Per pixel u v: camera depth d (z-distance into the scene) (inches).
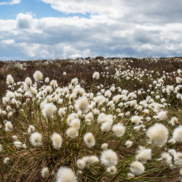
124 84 271.9
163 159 60.9
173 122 70.4
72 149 78.3
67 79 273.3
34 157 75.4
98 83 268.5
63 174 37.5
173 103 161.3
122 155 84.3
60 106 116.9
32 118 106.7
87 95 128.8
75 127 58.9
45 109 60.3
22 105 121.8
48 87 93.6
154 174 74.7
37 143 58.3
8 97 94.0
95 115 86.2
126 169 62.2
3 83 245.4
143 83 269.9
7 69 379.6
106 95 98.3
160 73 346.9
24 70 394.9
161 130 43.2
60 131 89.9
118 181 64.4
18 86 221.1
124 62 561.9
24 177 69.4
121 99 101.1
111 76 309.3
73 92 99.8
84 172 61.6
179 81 121.2
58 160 74.0
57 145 51.7
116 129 56.3
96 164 66.3
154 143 43.8
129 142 71.4
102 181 65.0
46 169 58.3
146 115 133.2
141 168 44.7
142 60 624.7
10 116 91.5
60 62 515.5
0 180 67.6
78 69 371.6
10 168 72.8
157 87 195.3
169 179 69.7
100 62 501.7
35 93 93.0
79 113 73.2
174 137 50.6
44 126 97.4
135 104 94.0
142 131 103.0
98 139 85.7
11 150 77.1
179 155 59.6
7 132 96.9
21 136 91.7
